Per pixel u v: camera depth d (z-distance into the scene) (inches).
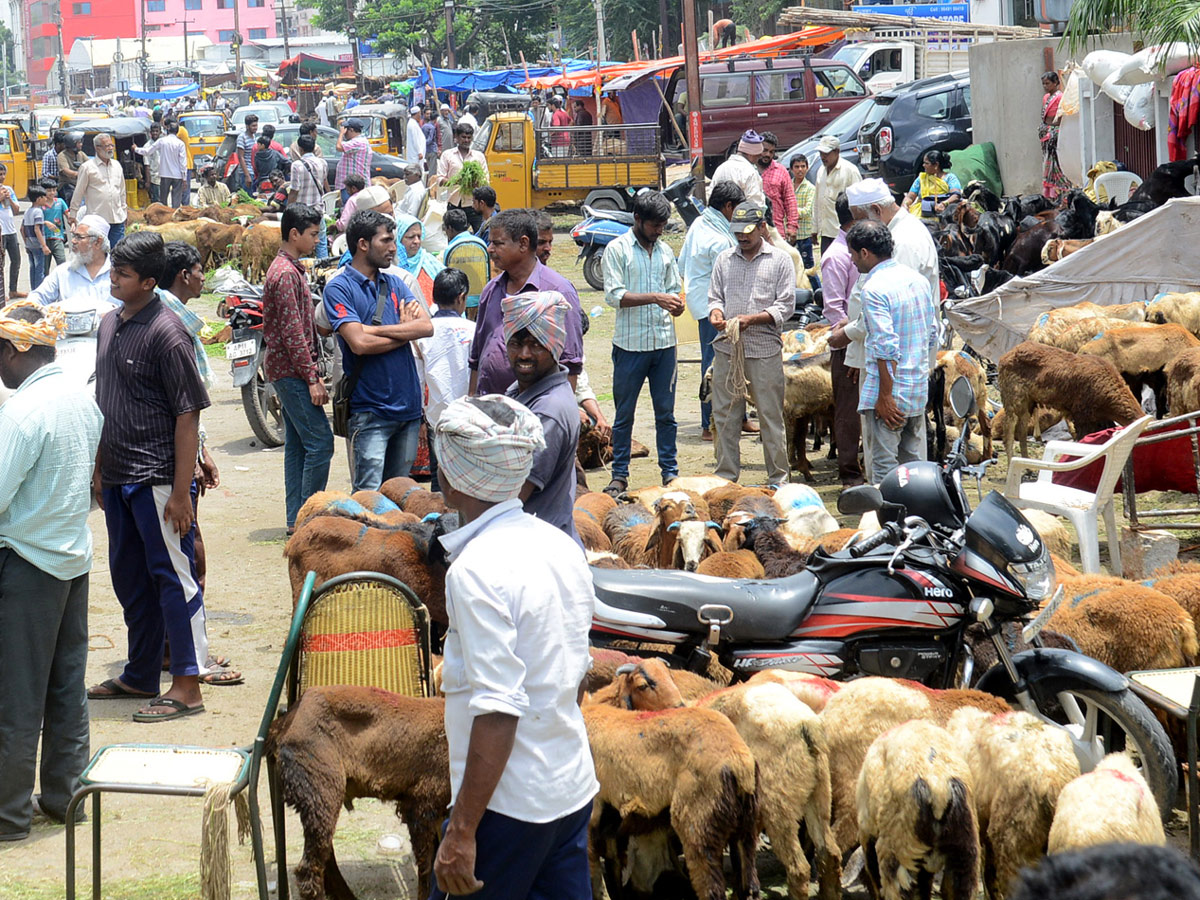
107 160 976.3
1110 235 487.8
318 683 214.7
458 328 389.7
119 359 272.2
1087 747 209.0
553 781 143.3
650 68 1537.9
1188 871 70.2
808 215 793.6
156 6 6264.8
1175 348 431.5
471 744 138.5
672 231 1109.7
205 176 1326.3
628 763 190.5
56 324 231.6
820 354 453.7
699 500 323.3
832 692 208.2
